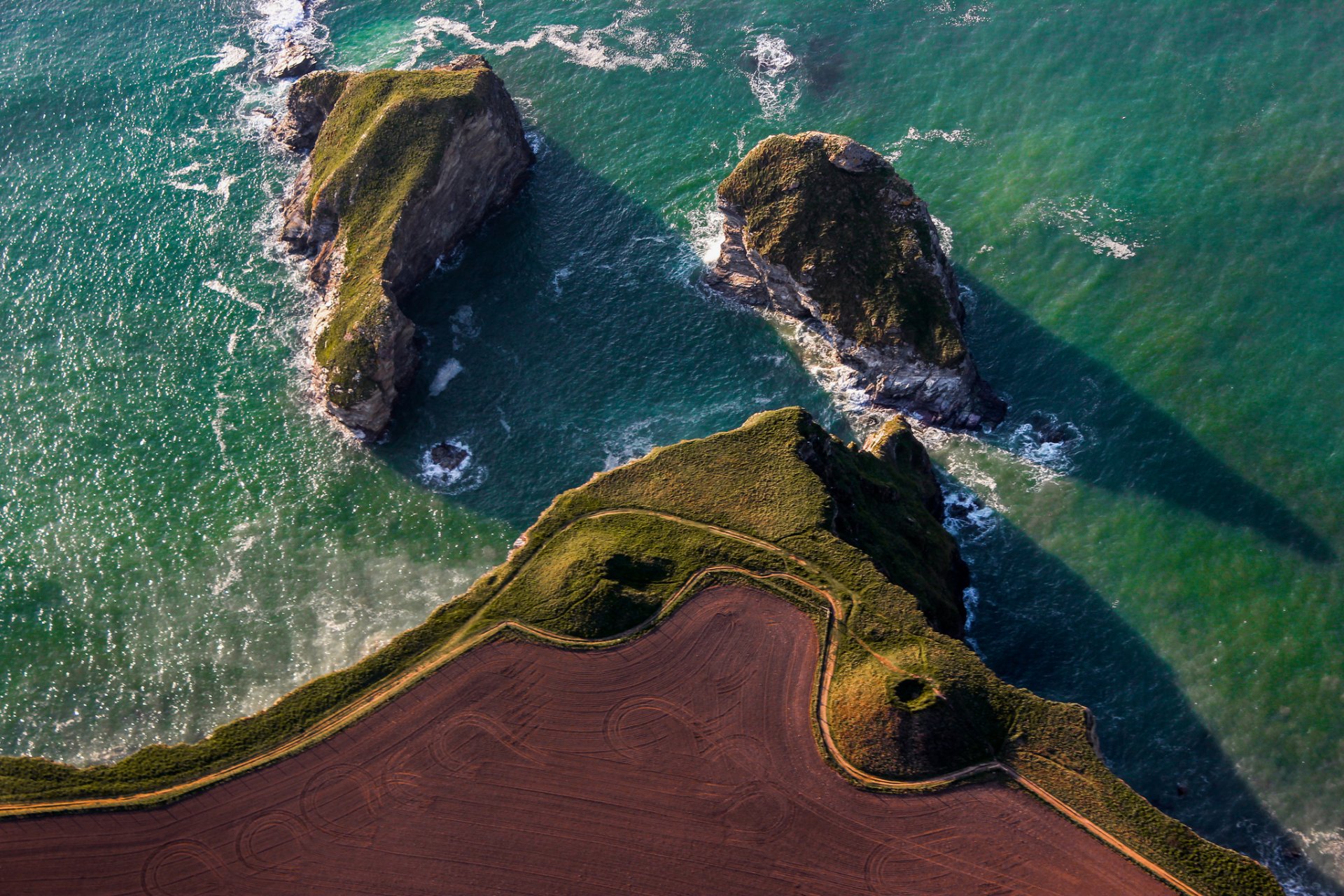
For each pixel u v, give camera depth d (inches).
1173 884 2357.3
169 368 3700.8
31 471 3449.8
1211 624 2950.3
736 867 2437.3
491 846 2490.2
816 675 2682.1
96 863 2506.2
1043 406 3437.5
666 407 3543.3
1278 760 2719.0
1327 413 3280.0
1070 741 2559.1
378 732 2667.3
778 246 3585.1
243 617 3112.7
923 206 3585.1
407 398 3599.9
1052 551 3152.1
